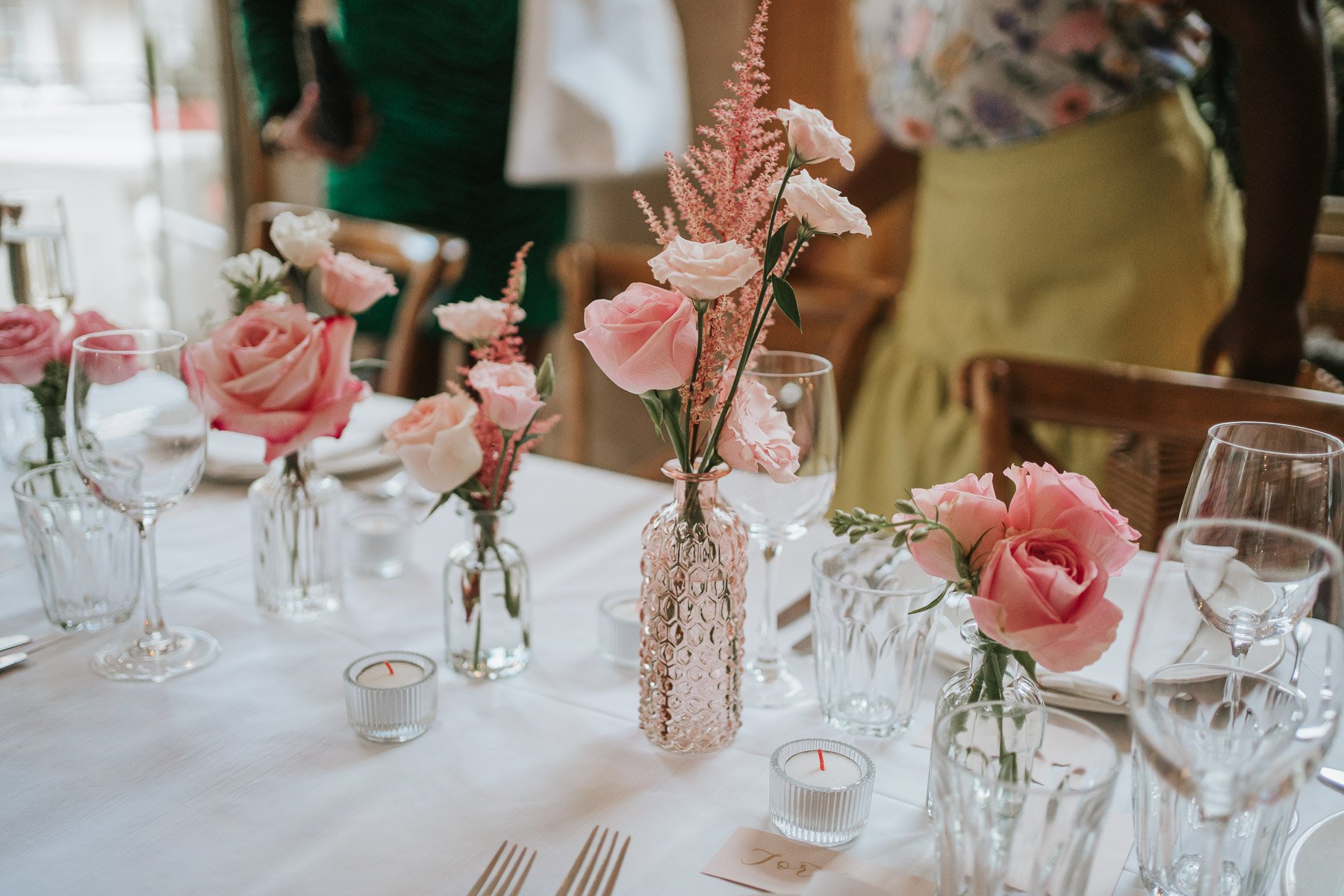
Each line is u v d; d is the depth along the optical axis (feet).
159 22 11.68
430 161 8.18
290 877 2.16
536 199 8.82
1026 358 3.80
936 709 2.35
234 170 11.84
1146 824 2.11
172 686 2.86
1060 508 2.09
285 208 6.57
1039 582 1.98
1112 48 4.77
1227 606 2.23
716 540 2.53
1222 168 5.42
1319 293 7.45
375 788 2.46
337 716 2.74
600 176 8.32
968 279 5.58
